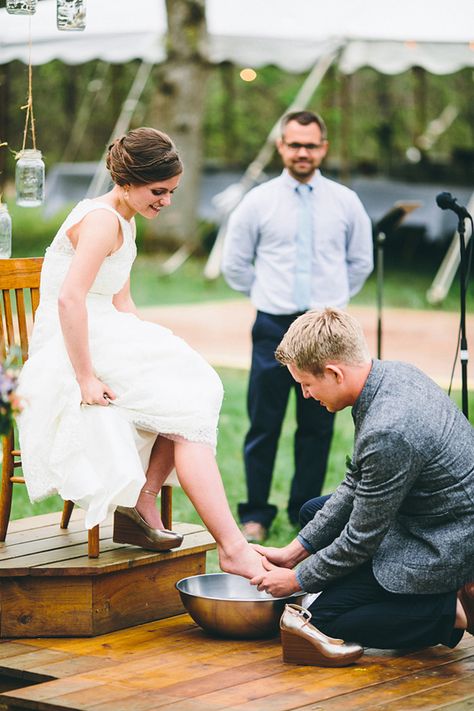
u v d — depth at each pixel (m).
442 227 16.09
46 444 4.03
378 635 3.72
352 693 3.40
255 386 5.81
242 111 22.67
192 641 3.95
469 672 3.61
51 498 6.35
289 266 5.81
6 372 3.58
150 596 4.20
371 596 3.71
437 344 10.80
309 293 5.80
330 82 19.66
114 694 3.39
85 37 13.02
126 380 4.07
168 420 3.99
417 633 3.70
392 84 21.22
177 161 4.10
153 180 4.04
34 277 4.52
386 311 13.03
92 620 3.98
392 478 3.54
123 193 4.12
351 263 6.04
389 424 3.54
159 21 13.13
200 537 4.46
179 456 4.02
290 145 5.80
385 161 18.20
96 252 4.04
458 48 11.84
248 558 3.92
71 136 21.50
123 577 4.09
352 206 5.93
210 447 4.04
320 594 3.81
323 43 12.45
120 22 13.10
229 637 3.96
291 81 22.02
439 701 3.33
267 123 22.69
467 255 5.22
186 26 16.23
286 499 6.53
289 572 3.79
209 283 14.91
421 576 3.61
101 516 3.89
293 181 5.85
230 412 8.42
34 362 4.12
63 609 3.98
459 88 20.78
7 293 4.45
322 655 3.64
